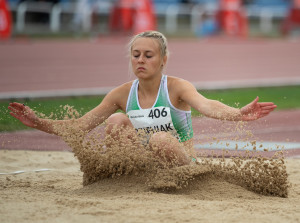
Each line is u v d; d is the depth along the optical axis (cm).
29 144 1745
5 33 5166
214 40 6328
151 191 1013
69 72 3681
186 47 5506
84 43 5334
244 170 1092
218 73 3975
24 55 4347
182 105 1083
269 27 7231
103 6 6053
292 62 4875
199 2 6919
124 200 924
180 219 802
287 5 7619
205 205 892
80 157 1073
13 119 2109
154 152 1041
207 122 1842
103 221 786
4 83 3127
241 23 6738
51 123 1068
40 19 5644
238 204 916
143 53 1052
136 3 5834
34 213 826
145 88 1079
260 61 4834
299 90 3459
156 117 1065
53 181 1205
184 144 1102
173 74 3794
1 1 5153
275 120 2372
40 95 2634
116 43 5456
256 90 3319
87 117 1097
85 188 1048
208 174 1073
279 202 988
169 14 6469
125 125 1076
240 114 953
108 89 3020
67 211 841
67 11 5788
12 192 1010
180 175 1029
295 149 1706
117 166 1076
